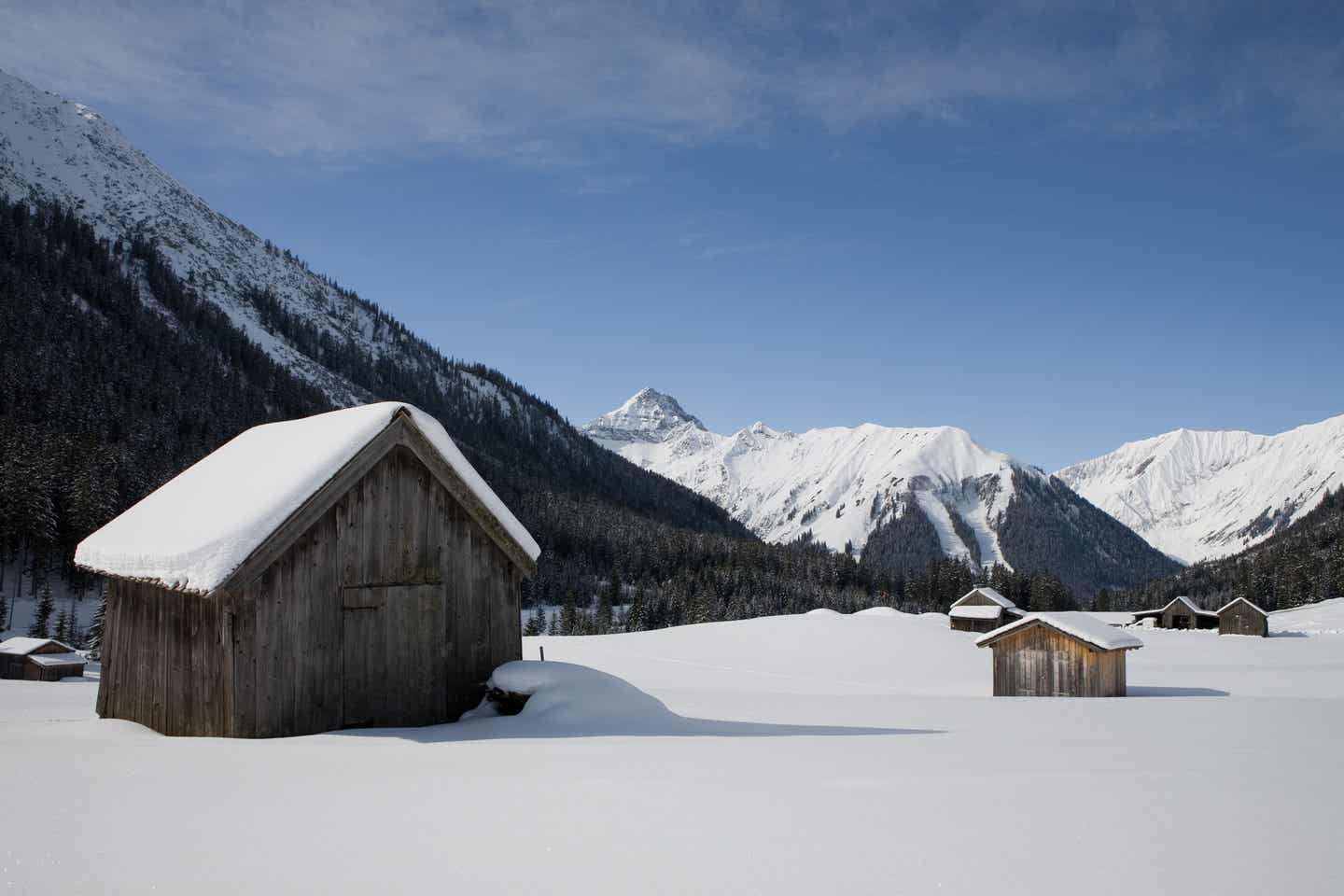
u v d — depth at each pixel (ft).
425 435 47.93
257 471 48.47
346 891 14.03
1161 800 20.70
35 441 350.23
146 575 44.01
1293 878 14.51
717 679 165.68
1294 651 223.10
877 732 44.45
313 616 44.50
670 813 19.39
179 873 15.05
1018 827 17.99
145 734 45.42
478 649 50.52
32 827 18.28
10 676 184.34
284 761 28.76
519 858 15.87
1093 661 117.19
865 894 13.79
